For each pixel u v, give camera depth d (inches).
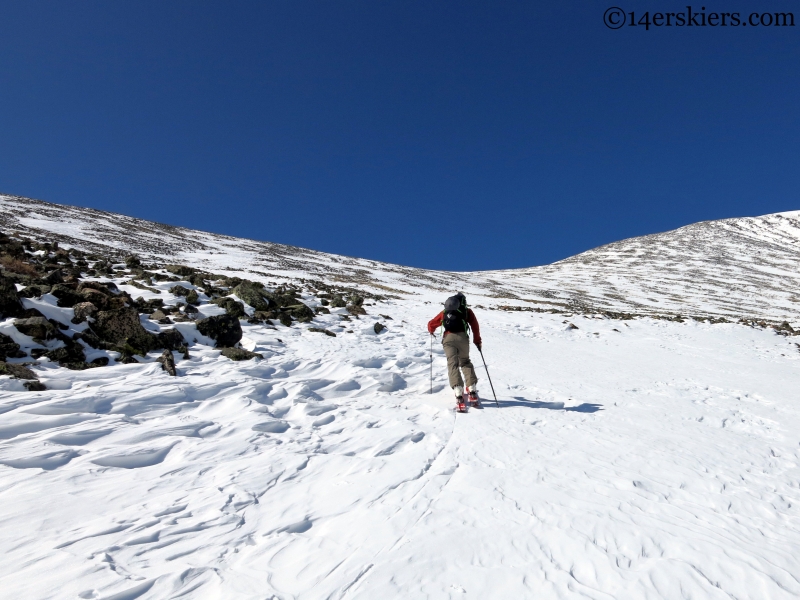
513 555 112.0
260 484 150.2
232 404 221.8
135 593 95.3
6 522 116.8
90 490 137.0
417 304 811.4
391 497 143.2
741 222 4478.3
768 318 1596.9
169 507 131.6
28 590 93.9
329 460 170.7
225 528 123.2
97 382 218.5
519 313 850.1
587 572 105.5
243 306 426.0
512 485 153.2
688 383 373.4
